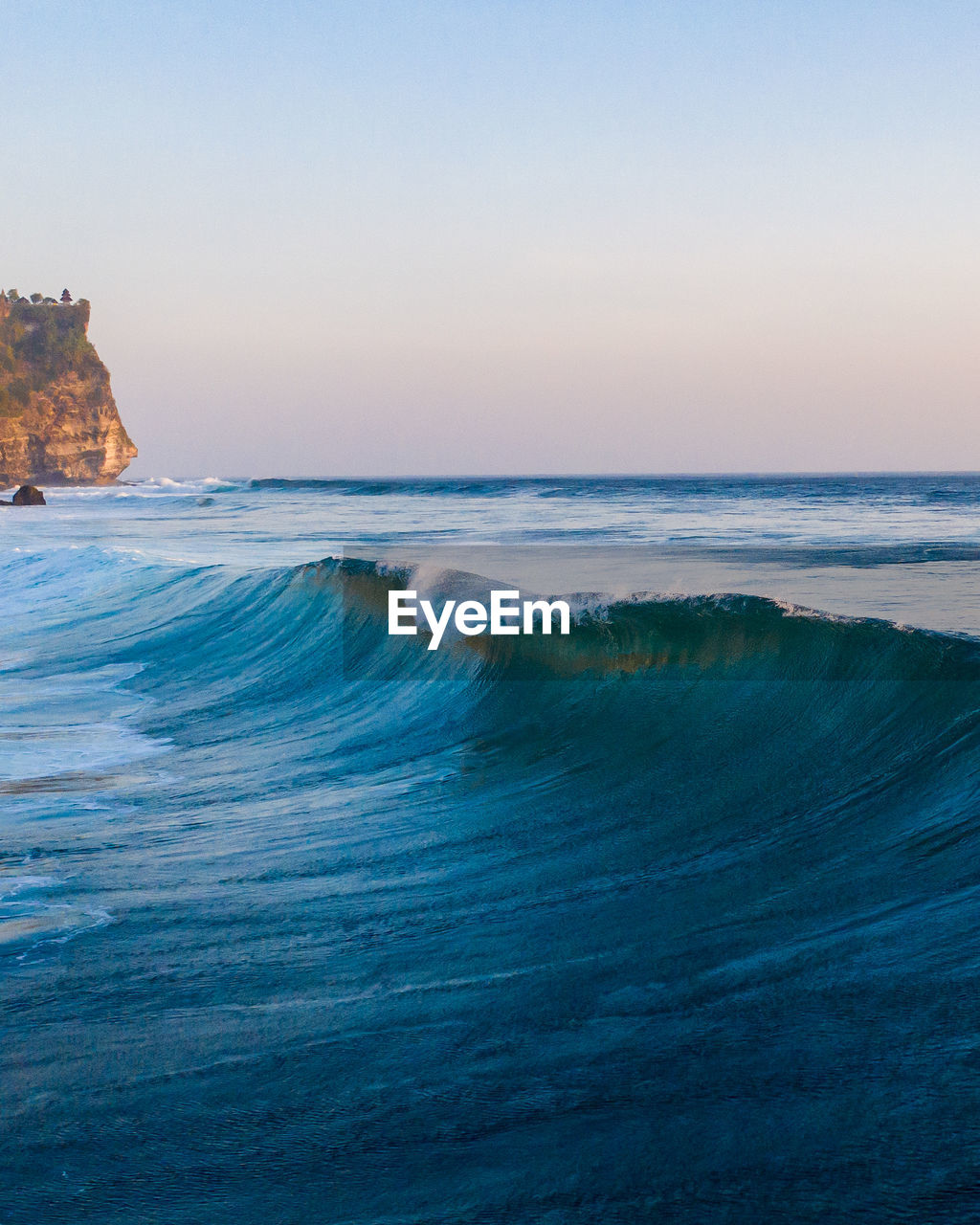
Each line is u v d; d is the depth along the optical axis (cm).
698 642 919
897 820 541
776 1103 297
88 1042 385
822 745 684
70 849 657
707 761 720
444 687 1090
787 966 389
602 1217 260
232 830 694
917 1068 304
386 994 409
